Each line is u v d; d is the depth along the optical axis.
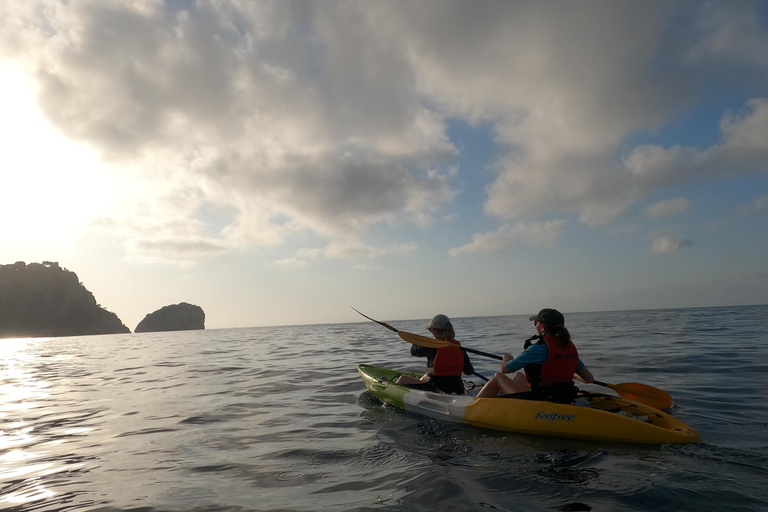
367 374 7.06
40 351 26.42
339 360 11.80
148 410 6.05
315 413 5.51
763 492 2.59
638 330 18.45
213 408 6.03
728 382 6.30
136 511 2.66
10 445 4.37
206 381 8.83
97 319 156.00
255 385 8.00
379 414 5.32
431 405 5.18
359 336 25.83
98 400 7.04
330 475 3.21
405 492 2.76
